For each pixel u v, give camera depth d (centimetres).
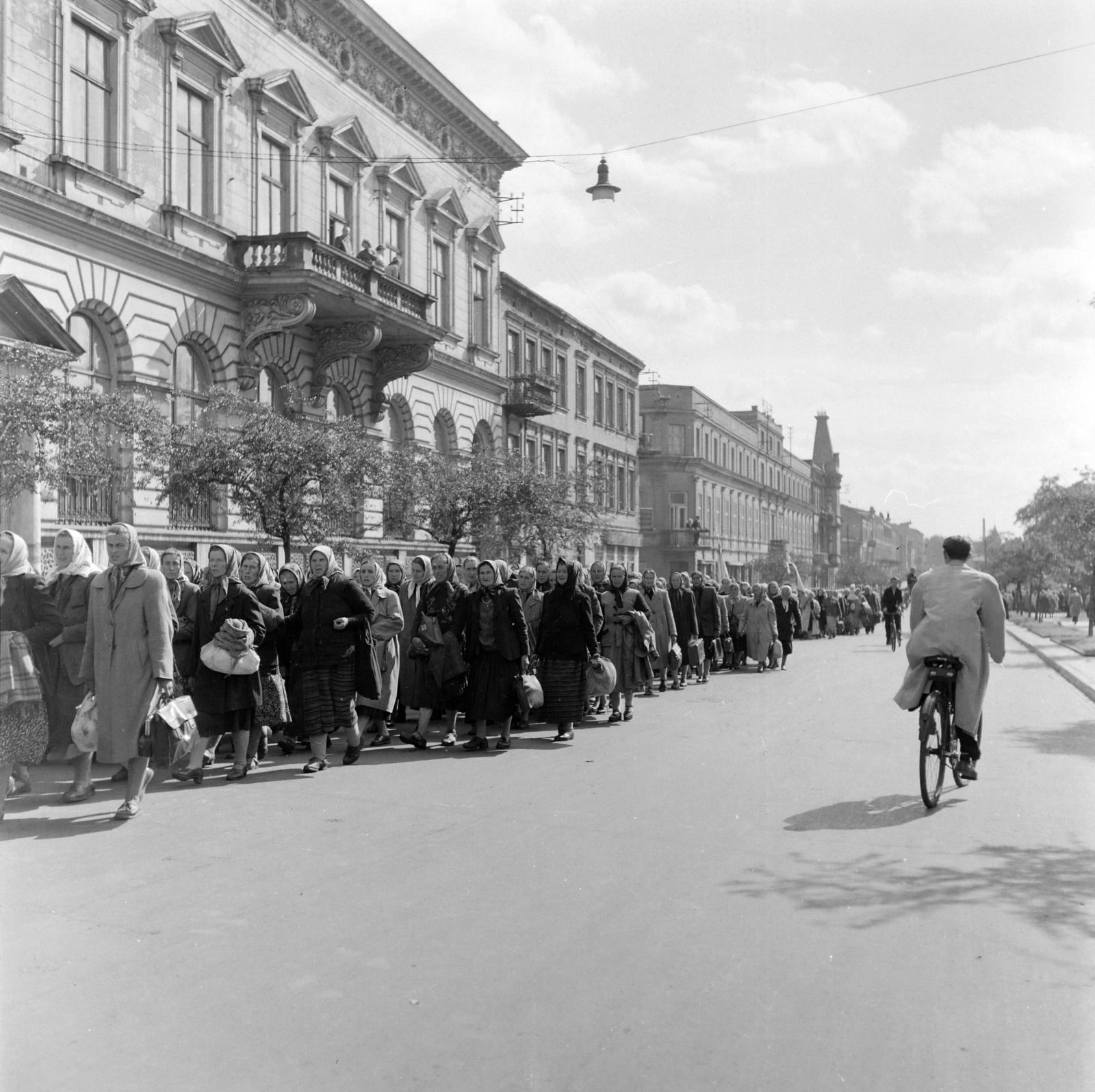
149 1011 437
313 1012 435
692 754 1112
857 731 1286
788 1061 392
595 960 493
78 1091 371
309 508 1772
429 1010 437
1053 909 568
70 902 581
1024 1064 390
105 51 1931
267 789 918
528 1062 391
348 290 2317
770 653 2297
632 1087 373
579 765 1044
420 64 2977
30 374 1361
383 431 2944
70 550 950
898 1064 389
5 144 1689
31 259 1748
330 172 2642
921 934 529
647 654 1420
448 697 1149
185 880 625
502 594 1142
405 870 647
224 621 960
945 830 750
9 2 1694
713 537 7262
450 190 3259
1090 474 3625
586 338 4694
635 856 679
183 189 2125
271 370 2400
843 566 10538
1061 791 898
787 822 780
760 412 8819
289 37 2481
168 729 828
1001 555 7512
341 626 1011
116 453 1694
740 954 501
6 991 459
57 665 959
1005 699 1680
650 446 6819
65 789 906
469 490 2498
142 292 1984
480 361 3528
